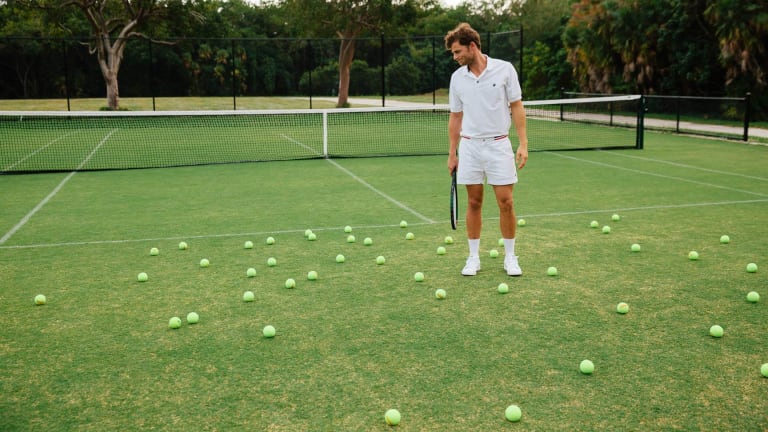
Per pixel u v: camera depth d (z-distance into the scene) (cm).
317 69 4897
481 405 358
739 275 593
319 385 385
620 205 941
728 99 2075
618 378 388
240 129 2411
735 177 1191
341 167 1386
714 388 374
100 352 439
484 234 768
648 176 1214
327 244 731
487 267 630
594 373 395
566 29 3344
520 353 427
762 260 642
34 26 4069
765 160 1430
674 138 1955
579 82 3447
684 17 2689
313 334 466
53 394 379
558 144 1839
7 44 4094
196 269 638
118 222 858
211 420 346
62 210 942
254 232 795
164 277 612
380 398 368
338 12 3516
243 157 1595
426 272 616
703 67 2758
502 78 559
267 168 1378
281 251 704
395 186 1135
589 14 3088
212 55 4778
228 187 1136
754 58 2442
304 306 525
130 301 543
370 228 810
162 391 381
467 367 407
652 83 2997
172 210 938
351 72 4831
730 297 533
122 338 463
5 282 599
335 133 2238
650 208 916
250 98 4312
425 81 4906
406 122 2669
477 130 573
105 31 3194
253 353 434
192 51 4612
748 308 507
